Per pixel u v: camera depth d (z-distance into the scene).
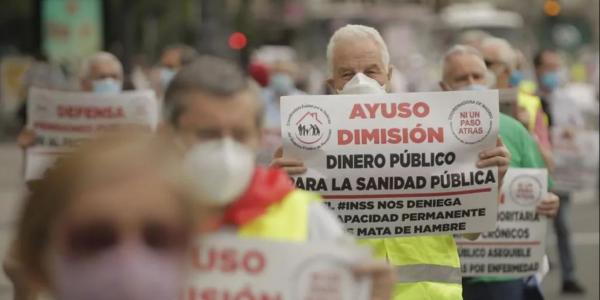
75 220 2.91
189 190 2.99
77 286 2.91
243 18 52.56
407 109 6.14
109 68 11.00
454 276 6.23
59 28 29.22
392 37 48.69
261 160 6.53
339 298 3.68
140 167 2.94
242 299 3.76
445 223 6.21
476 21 50.59
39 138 10.08
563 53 55.59
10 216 19.36
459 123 6.19
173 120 3.81
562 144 13.31
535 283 8.34
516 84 12.60
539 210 8.19
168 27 51.25
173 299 2.95
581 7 69.38
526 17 67.75
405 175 6.14
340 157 6.09
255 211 3.88
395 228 6.17
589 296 13.02
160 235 2.93
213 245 3.78
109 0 32.06
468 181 6.20
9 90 36.72
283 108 6.07
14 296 6.30
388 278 3.66
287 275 3.74
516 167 8.18
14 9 49.78
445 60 8.31
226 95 3.78
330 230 3.98
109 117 10.01
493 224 6.26
